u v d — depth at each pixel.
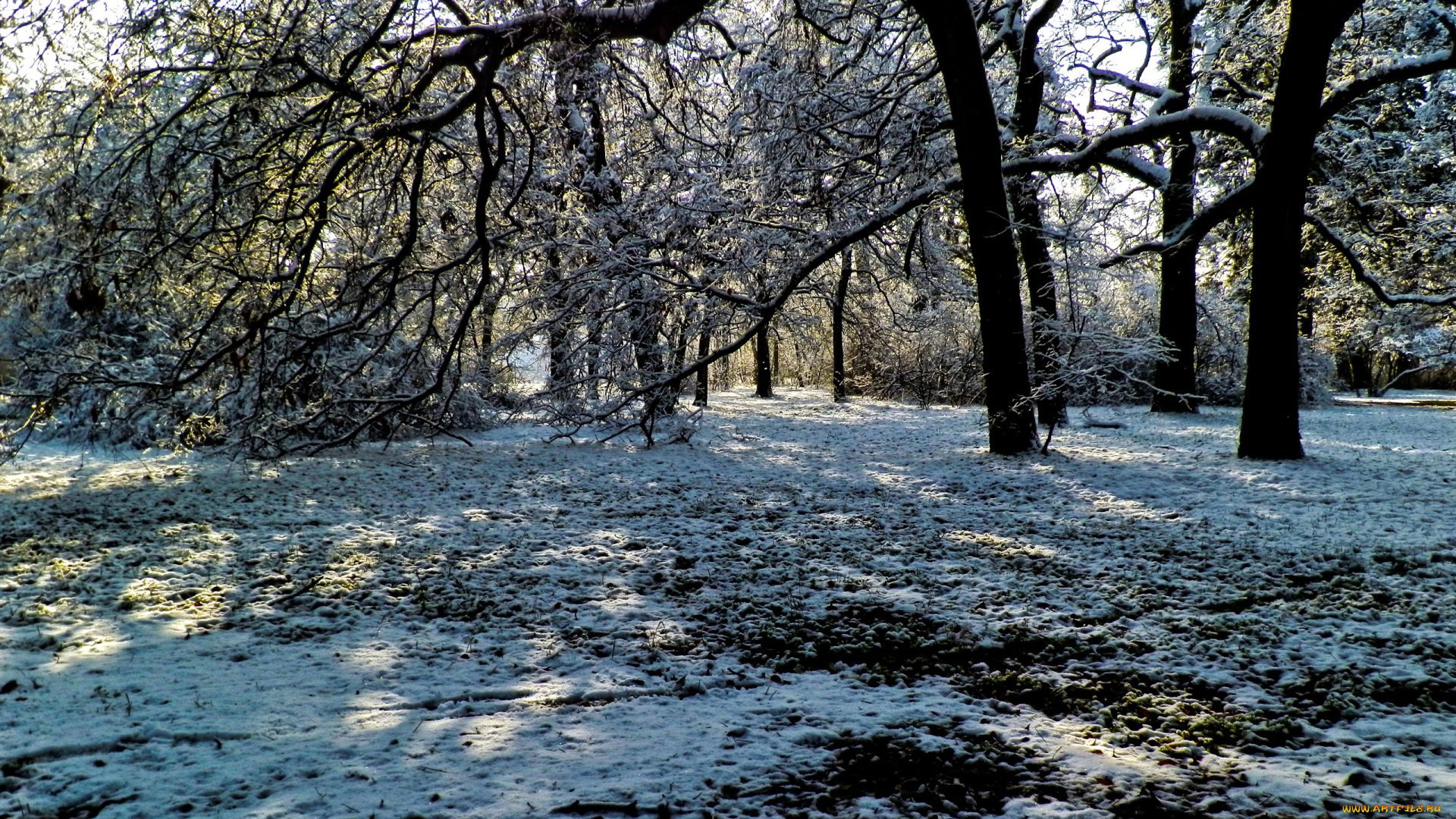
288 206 9.20
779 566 6.70
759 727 3.69
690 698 4.07
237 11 8.25
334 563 6.66
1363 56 15.34
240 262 9.57
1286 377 11.52
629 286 14.60
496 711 3.87
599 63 11.71
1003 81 15.70
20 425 10.81
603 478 11.32
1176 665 4.43
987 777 3.22
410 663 4.53
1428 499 8.63
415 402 11.30
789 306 20.39
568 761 3.32
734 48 14.65
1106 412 20.88
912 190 13.89
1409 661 4.37
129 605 5.51
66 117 9.17
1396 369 36.62
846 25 13.83
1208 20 17.23
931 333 27.95
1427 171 19.83
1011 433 12.71
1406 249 20.12
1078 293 15.41
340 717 3.76
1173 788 3.10
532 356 17.12
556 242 14.49
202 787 3.09
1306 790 3.05
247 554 6.97
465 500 9.61
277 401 11.34
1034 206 15.77
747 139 14.99
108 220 9.22
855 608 5.56
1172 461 11.80
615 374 15.02
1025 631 4.99
